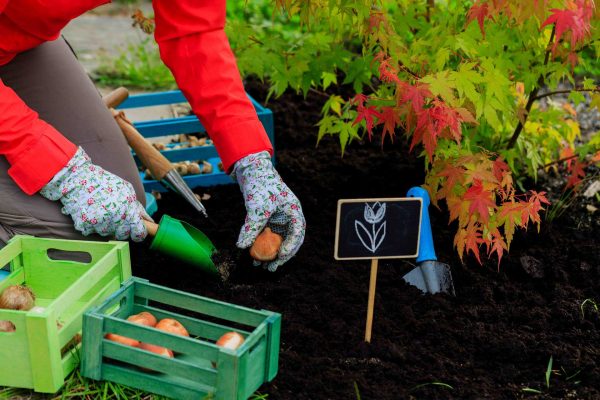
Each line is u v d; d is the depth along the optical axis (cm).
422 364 236
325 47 335
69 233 257
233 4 557
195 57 249
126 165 295
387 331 249
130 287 231
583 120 426
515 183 346
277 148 384
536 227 312
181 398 214
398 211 232
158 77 480
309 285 273
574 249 300
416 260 276
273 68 344
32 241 247
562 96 454
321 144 387
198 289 268
